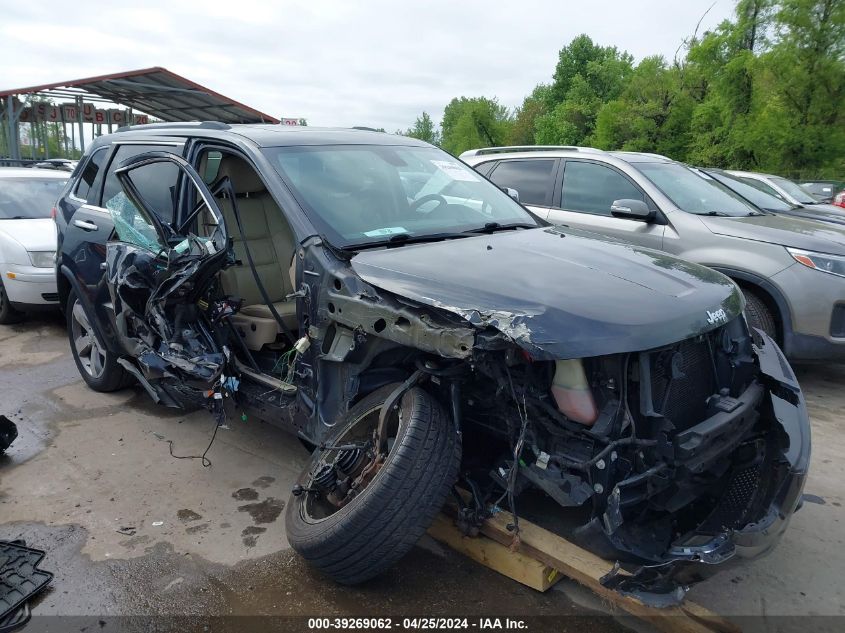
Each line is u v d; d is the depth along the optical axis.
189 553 3.24
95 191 4.92
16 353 6.44
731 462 2.80
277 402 3.46
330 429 3.08
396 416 2.85
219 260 3.35
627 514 2.49
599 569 2.60
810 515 3.58
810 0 20.66
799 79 21.30
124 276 3.85
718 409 2.68
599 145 30.61
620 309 2.52
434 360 2.82
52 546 3.29
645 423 2.48
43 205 8.08
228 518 3.55
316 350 3.16
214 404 3.75
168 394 4.11
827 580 3.04
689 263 3.30
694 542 2.47
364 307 2.85
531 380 2.52
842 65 20.78
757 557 2.53
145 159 3.85
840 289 5.04
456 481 2.79
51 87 19.02
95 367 5.22
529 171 7.20
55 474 4.02
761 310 5.35
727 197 6.60
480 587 2.97
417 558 3.18
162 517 3.55
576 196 6.70
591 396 2.44
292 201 3.42
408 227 3.59
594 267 2.96
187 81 19.19
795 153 22.03
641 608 2.52
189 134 4.16
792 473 2.57
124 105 22.06
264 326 3.85
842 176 21.77
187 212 3.95
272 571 3.09
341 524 2.62
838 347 5.13
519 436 2.59
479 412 2.91
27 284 6.89
